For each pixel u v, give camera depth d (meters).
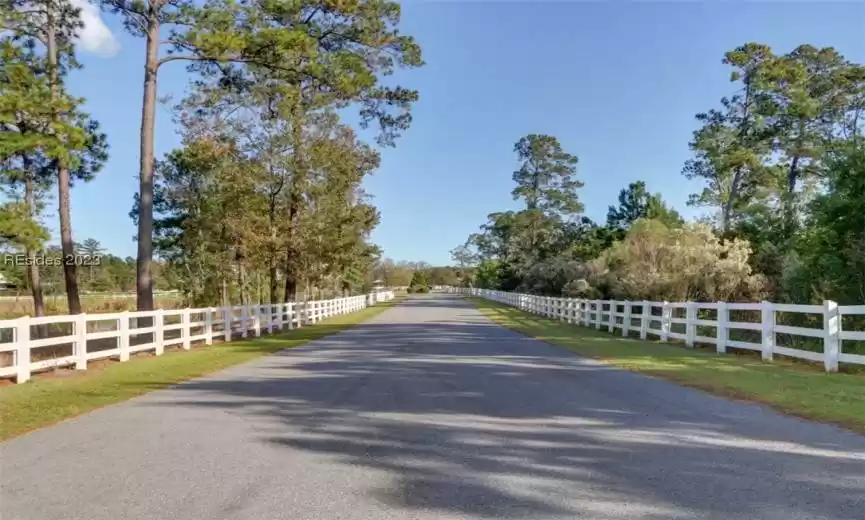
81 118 24.44
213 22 19.98
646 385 10.96
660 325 22.11
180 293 45.12
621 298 28.56
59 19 25.23
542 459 6.32
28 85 20.16
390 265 126.12
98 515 4.86
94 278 62.94
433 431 7.52
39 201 27.41
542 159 71.50
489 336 22.03
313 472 5.93
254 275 42.31
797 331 13.29
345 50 22.88
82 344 13.55
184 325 18.19
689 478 5.69
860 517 4.75
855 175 17.86
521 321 31.56
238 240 31.55
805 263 20.02
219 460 6.34
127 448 6.83
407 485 5.54
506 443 6.94
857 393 9.70
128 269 69.31
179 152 35.53
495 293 66.06
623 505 5.02
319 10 22.53
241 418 8.35
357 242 34.72
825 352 12.41
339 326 28.70
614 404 9.20
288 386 11.05
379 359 15.04
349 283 59.75
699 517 4.77
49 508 5.02
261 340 21.38
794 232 27.36
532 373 12.47
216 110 28.64
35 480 5.74
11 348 11.58
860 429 7.52
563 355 15.71
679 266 24.69
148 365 14.21
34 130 20.16
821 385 10.52
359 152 33.31
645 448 6.72
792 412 8.54
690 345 17.69
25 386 11.27
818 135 40.03
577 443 6.94
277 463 6.22
